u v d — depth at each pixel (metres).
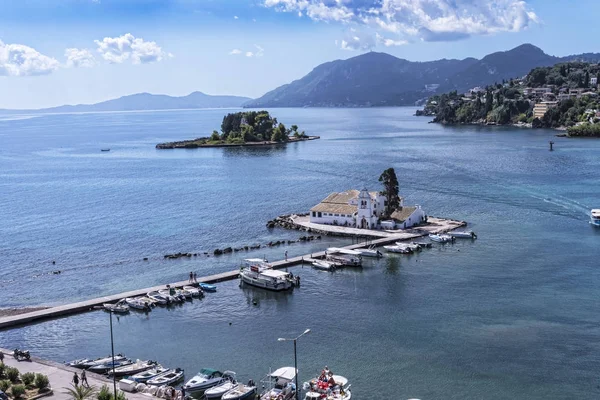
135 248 174.75
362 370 92.00
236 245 175.50
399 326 108.88
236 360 97.81
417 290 128.50
